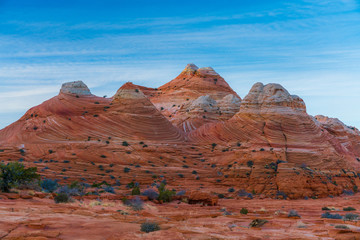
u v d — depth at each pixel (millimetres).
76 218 12180
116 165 85375
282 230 13992
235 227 13273
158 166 88312
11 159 88375
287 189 68438
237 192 68188
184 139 111250
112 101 118125
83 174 75938
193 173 82875
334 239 11336
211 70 198875
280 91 111438
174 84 196375
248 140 102688
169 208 29688
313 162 88812
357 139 143500
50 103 119500
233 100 143625
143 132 106188
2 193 19766
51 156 89750
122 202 26656
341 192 74000
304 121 105125
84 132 104250
